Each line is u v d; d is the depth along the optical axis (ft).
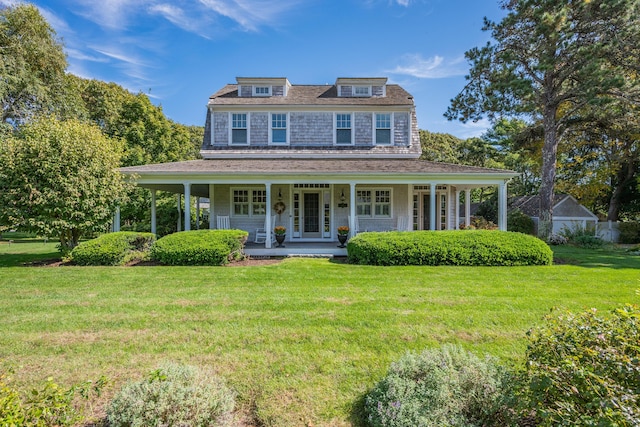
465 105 54.90
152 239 36.50
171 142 82.69
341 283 23.21
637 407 6.21
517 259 30.09
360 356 12.56
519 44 49.14
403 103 47.80
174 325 15.38
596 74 42.09
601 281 23.50
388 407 8.50
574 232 56.39
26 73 56.39
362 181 37.04
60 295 20.16
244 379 11.10
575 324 8.66
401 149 47.44
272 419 9.32
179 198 54.85
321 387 10.70
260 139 47.83
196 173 35.68
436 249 30.27
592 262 32.83
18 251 42.91
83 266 29.66
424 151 121.80
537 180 98.27
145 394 8.45
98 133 34.83
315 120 48.03
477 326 15.14
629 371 6.74
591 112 52.21
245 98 49.24
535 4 45.32
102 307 17.84
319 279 24.44
